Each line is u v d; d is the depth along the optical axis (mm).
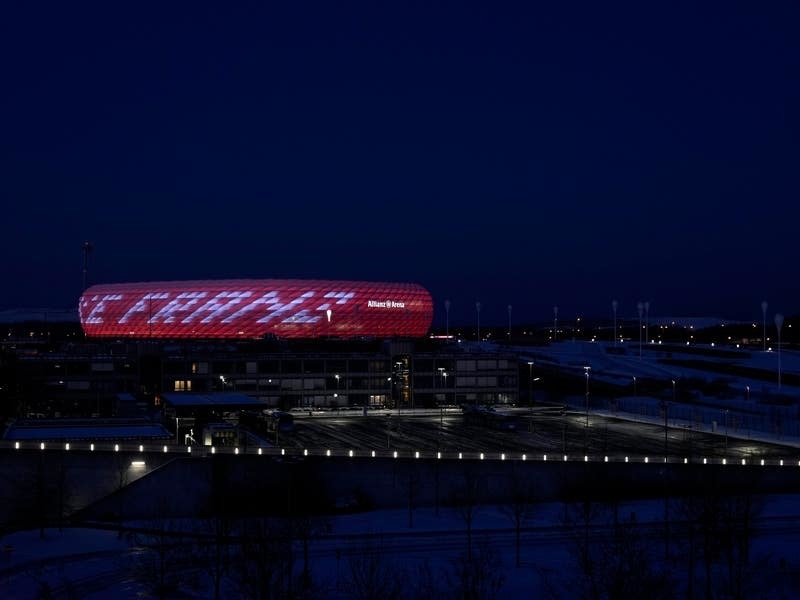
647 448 119875
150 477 97438
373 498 100875
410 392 180125
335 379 178125
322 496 99750
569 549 79688
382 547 81188
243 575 68062
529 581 70500
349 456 101000
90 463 97000
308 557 77875
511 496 102000
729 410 170125
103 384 169500
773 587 69688
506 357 183375
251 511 96938
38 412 164625
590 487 97438
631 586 67438
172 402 134375
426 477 101500
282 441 124938
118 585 69750
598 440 127625
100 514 96375
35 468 95750
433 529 88250
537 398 198250
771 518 91375
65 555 78312
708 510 79125
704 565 75125
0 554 78562
